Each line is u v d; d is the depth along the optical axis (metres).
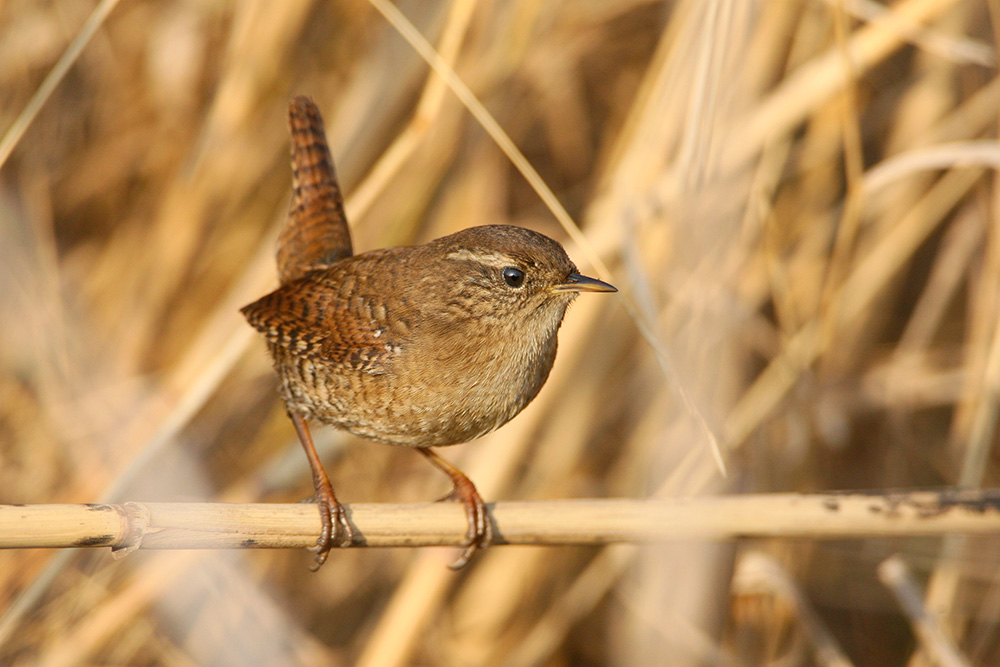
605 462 9.76
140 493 8.64
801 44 9.68
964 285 10.90
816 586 9.91
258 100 9.67
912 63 10.66
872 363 10.58
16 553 8.28
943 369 10.59
